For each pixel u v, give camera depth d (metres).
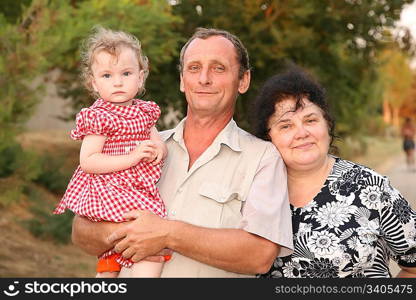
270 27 12.80
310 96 3.25
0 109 6.69
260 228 3.02
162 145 3.38
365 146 28.17
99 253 3.29
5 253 8.81
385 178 3.20
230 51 3.35
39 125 22.91
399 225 3.15
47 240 9.79
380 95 23.39
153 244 3.03
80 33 7.21
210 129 3.40
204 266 3.17
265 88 3.36
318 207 3.18
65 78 11.13
